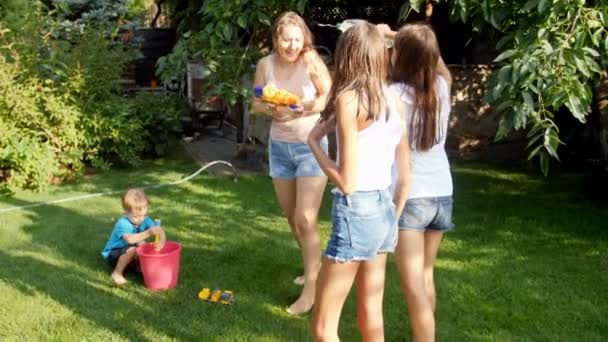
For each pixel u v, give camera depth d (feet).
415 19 25.34
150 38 38.01
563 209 18.66
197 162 24.77
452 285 13.33
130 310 12.22
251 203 19.34
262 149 24.13
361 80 8.14
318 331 9.15
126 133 23.02
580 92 12.24
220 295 12.67
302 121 12.08
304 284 12.53
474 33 24.39
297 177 12.20
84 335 11.25
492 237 16.35
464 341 11.05
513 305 12.43
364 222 8.41
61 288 13.16
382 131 8.38
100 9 36.96
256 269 14.25
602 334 11.30
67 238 16.22
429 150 9.64
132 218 14.11
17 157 20.02
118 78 24.18
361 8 28.94
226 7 17.10
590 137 23.91
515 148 25.30
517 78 12.19
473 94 25.00
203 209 18.78
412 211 9.61
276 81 12.46
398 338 11.24
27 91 20.88
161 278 13.07
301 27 12.03
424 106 9.39
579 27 12.55
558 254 15.11
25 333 11.29
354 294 12.84
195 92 30.12
